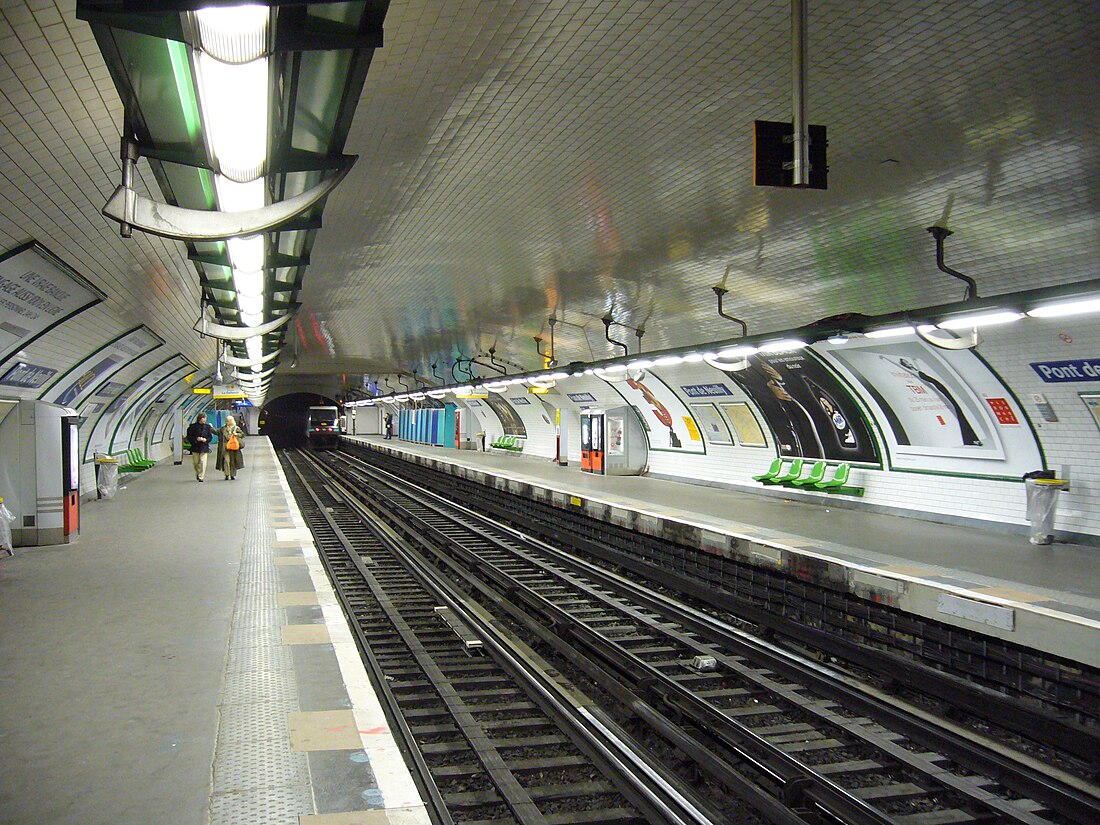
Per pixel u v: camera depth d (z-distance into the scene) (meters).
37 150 4.88
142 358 15.55
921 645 7.93
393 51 4.94
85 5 2.79
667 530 12.85
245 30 2.60
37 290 7.64
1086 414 9.55
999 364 10.06
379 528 16.94
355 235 9.30
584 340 17.55
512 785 4.86
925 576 8.07
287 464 40.62
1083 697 6.30
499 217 8.66
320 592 7.70
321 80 3.78
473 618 9.08
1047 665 6.62
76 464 10.88
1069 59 4.84
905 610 8.01
